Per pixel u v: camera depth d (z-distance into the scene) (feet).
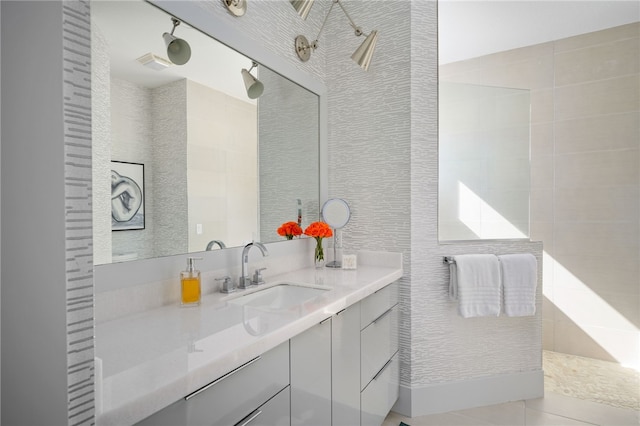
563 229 9.81
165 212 4.25
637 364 9.02
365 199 7.26
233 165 5.29
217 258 4.97
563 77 9.75
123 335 3.18
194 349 2.83
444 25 9.13
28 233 1.37
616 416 6.81
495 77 10.57
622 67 9.09
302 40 6.86
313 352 3.93
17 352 1.40
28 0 1.36
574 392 7.73
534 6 8.32
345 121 7.48
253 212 5.70
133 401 2.06
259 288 5.19
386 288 6.18
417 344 6.81
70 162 1.30
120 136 3.76
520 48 10.26
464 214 7.25
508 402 7.29
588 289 9.55
